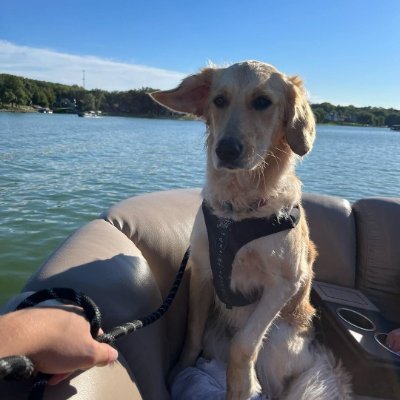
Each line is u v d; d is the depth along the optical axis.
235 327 0.63
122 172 3.35
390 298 0.77
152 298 0.51
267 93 0.59
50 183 2.65
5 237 1.56
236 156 0.54
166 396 0.49
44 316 0.30
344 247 0.79
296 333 0.62
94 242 0.50
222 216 0.56
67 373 0.30
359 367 0.57
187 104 0.66
